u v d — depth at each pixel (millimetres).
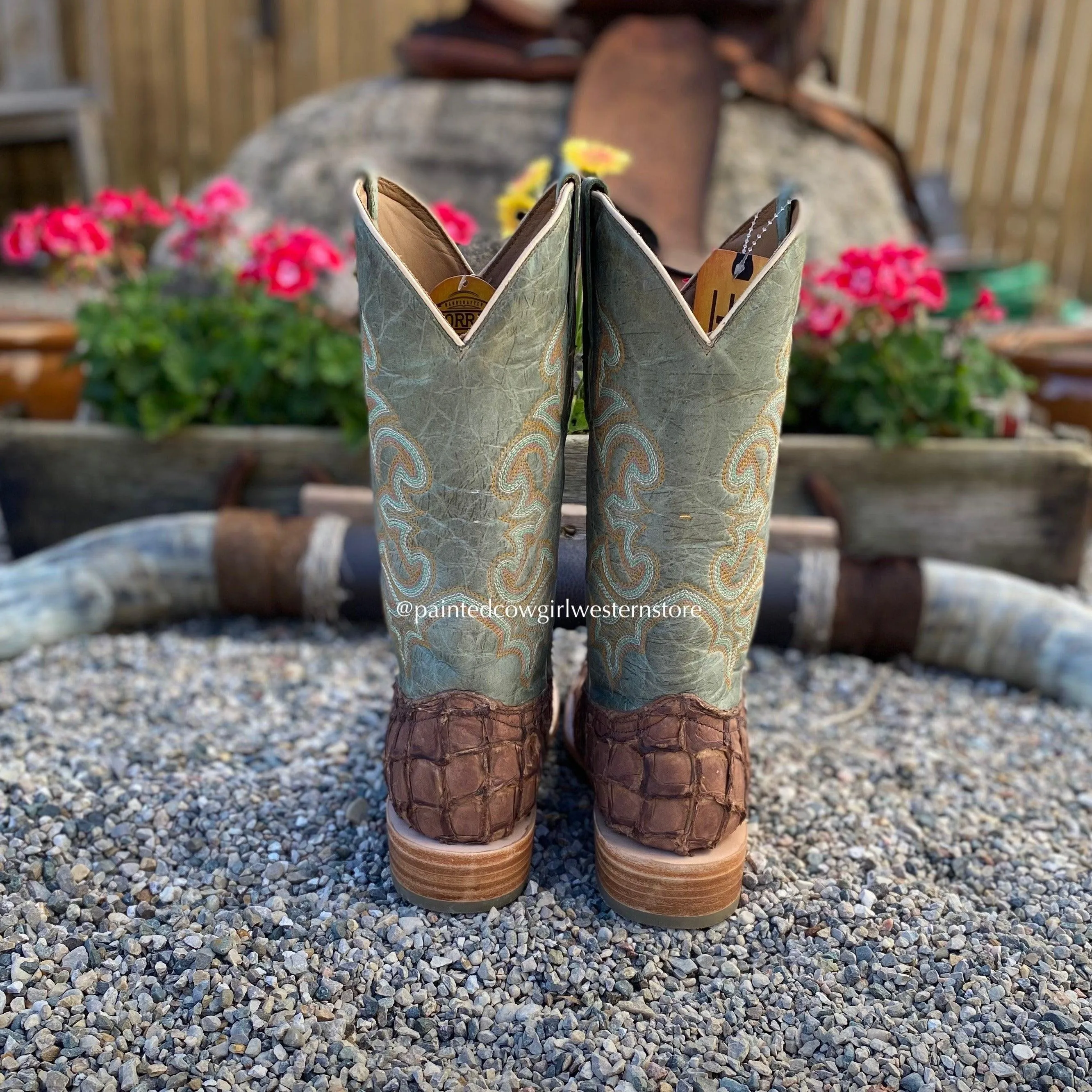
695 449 468
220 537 808
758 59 1414
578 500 547
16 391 1041
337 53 2168
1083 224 2246
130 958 489
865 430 930
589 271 478
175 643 808
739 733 519
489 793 499
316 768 634
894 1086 445
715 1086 441
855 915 532
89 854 549
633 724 508
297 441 903
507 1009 467
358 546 812
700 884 502
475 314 510
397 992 475
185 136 2299
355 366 901
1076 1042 465
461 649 496
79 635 802
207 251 1051
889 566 799
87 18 2242
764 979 491
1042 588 795
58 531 930
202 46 2213
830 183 1424
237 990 474
